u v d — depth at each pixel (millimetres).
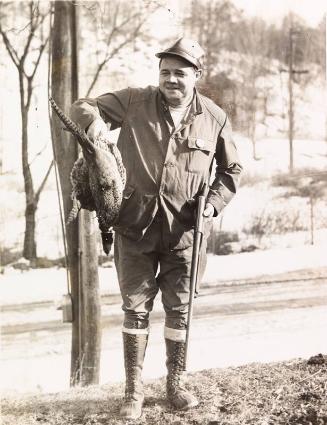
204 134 3111
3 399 3705
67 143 4531
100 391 3779
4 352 6539
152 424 3107
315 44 9047
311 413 3059
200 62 3090
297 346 6414
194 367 5887
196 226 3053
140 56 8211
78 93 4633
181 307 3219
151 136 3064
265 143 8883
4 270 7707
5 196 7926
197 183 3100
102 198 2975
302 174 8766
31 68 7926
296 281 7742
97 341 4656
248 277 7703
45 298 7402
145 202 3047
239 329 6738
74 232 4613
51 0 5039
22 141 7965
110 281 7199
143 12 8109
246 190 8594
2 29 7789
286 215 8586
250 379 3607
